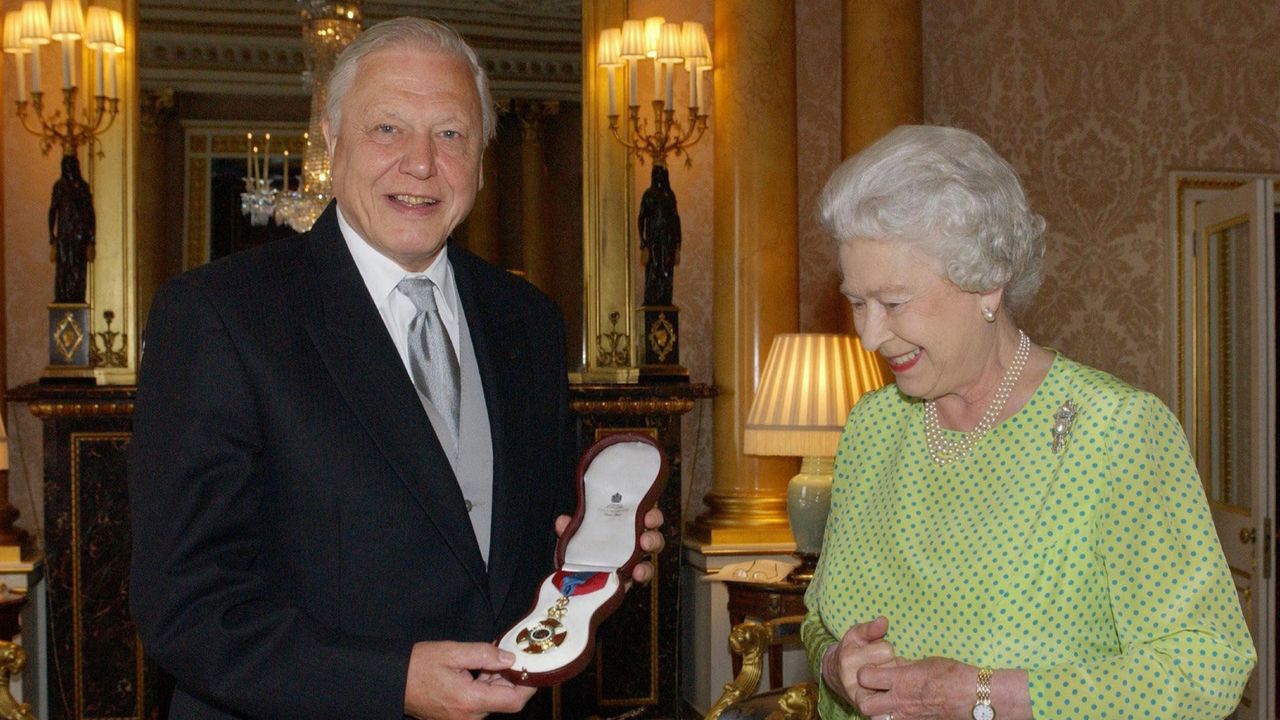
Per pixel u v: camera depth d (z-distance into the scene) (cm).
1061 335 511
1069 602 144
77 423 419
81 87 441
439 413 179
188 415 160
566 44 474
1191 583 140
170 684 424
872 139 479
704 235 497
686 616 488
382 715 153
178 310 165
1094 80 514
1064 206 512
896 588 157
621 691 461
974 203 142
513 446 184
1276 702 496
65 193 428
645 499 180
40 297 451
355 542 164
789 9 478
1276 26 522
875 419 170
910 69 482
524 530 182
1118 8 515
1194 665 135
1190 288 515
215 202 443
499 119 469
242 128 443
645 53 469
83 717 420
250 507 162
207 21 441
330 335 169
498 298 198
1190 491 143
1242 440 496
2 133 446
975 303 148
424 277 183
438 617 167
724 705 293
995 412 154
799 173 504
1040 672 139
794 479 407
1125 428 144
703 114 495
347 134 175
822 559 175
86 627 420
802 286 501
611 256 478
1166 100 517
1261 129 521
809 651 176
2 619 369
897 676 144
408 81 173
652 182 471
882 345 150
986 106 509
